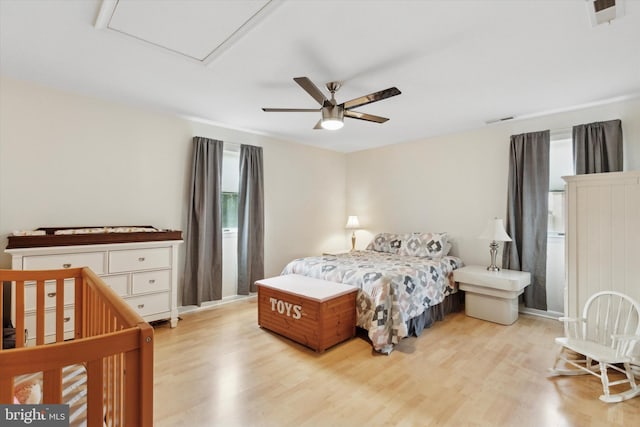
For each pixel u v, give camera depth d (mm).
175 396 2051
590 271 2521
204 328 3260
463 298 4164
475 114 3633
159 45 2158
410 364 2508
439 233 4406
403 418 1846
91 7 1766
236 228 4363
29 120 2811
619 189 2404
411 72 2551
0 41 2121
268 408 1936
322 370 2404
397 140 4941
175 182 3717
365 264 3574
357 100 2502
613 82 2756
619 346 2100
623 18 1837
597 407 1944
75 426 1184
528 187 3717
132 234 2977
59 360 745
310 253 5270
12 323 2504
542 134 3633
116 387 938
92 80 2742
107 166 3234
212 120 3871
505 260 3885
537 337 3072
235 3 1710
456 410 1921
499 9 1758
